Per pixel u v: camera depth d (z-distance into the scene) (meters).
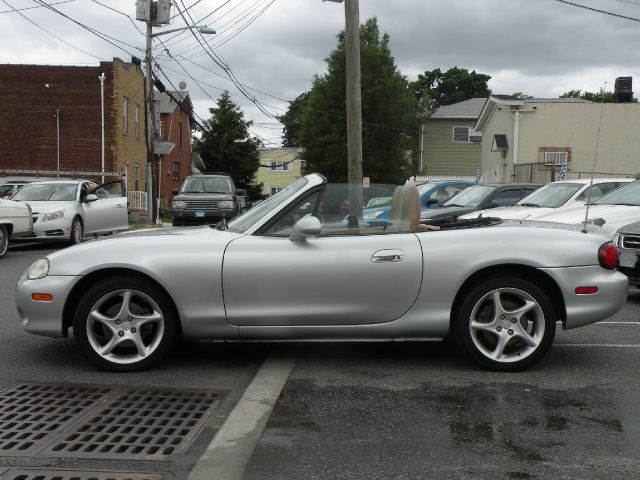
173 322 4.91
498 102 26.31
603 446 3.60
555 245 4.90
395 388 4.57
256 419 3.96
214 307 4.84
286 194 5.30
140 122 34.34
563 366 5.12
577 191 10.84
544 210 10.03
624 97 19.91
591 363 5.21
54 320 4.90
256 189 54.59
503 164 27.55
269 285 4.81
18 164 30.47
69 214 14.37
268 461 3.39
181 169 47.25
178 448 3.54
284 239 4.93
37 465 3.32
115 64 30.12
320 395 4.41
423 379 4.77
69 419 3.96
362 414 4.07
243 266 4.80
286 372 4.91
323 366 5.10
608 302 4.91
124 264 4.82
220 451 3.50
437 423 3.93
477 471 3.29
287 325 4.87
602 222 7.98
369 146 37.31
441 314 4.87
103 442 3.62
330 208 5.09
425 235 4.96
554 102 25.81
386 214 5.08
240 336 4.90
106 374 4.87
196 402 4.28
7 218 12.59
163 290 4.89
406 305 4.86
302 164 40.53
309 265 4.80
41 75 30.14
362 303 4.85
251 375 4.88
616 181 11.18
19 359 5.27
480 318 4.95
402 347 5.69
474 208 12.29
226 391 4.51
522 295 4.86
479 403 4.27
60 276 4.87
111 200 16.75
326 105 37.19
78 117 30.33
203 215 19.70
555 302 5.03
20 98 30.23
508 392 4.48
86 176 30.33
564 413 4.10
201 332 4.88
